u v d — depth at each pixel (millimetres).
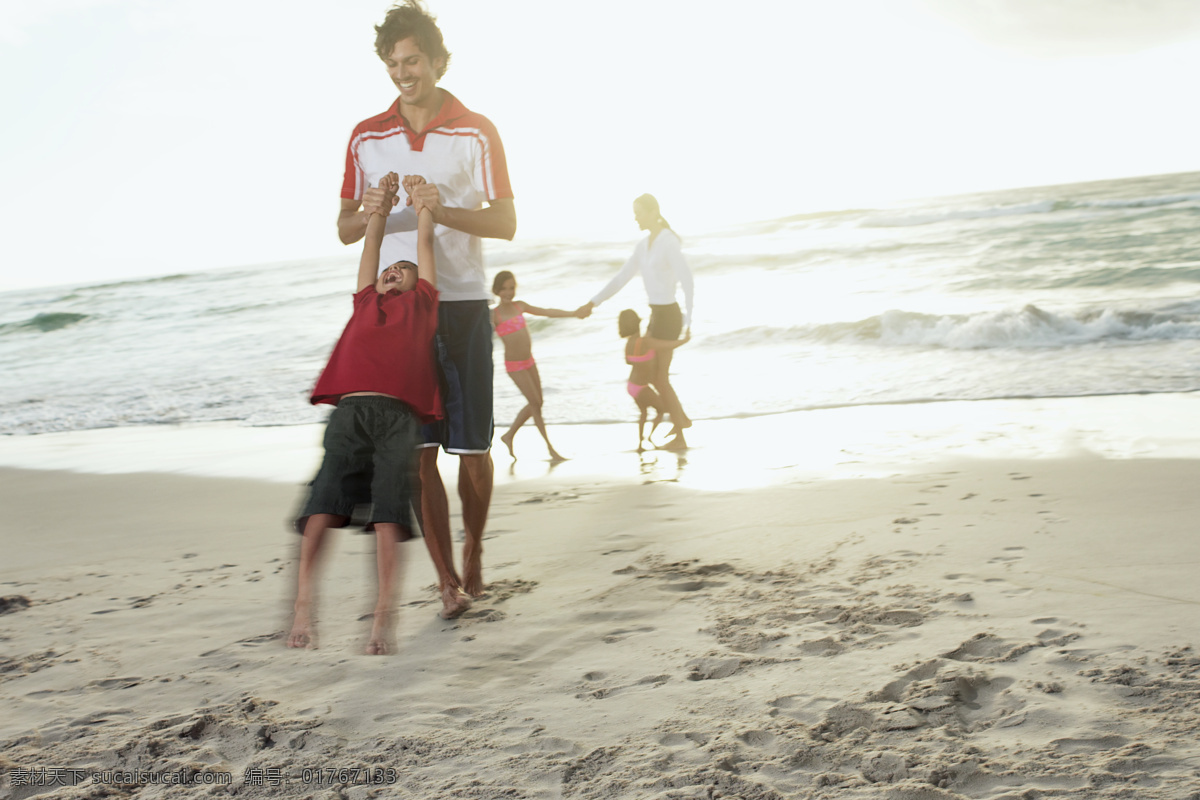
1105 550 3441
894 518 4223
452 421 3383
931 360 10680
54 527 5410
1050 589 3037
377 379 2797
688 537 4195
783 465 5930
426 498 3299
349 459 2770
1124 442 5809
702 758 2041
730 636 2840
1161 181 42562
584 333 15789
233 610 3447
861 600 3078
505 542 4355
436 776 2039
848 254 23156
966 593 3053
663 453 6867
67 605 3631
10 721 2477
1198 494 4230
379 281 3057
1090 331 11438
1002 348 11141
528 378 6875
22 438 10148
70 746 2283
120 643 3113
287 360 15273
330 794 1981
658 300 7016
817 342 12758
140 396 12547
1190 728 1996
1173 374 8508
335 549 4320
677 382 10625
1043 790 1794
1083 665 2389
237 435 9164
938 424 7098
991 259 20000
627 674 2600
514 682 2600
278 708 2475
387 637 2854
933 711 2193
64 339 22719
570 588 3506
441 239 3375
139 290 37000
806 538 3992
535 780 1994
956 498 4539
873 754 2002
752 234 33719
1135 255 18266
